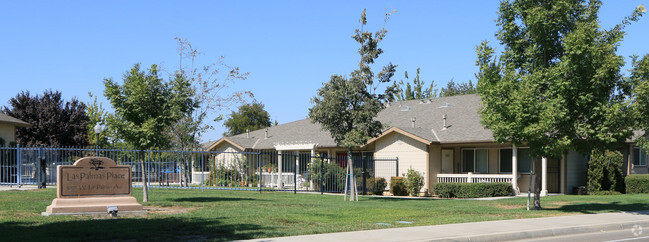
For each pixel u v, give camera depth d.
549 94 18.98
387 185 31.92
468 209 19.92
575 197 26.00
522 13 19.73
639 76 19.11
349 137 22.80
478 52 19.73
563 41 19.17
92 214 15.65
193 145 37.59
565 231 15.02
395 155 31.91
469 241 13.06
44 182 26.03
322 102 23.03
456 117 33.12
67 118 49.06
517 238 13.99
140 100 19.55
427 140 29.88
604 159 29.02
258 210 17.70
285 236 12.75
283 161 37.75
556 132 19.53
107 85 19.64
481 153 31.08
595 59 18.20
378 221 15.88
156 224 13.67
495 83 19.62
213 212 16.77
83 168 15.86
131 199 16.27
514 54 20.05
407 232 13.66
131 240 11.64
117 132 19.70
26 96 49.00
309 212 17.53
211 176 35.81
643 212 19.61
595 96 18.92
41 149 26.41
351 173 23.86
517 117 18.61
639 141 27.88
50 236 11.61
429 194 30.22
